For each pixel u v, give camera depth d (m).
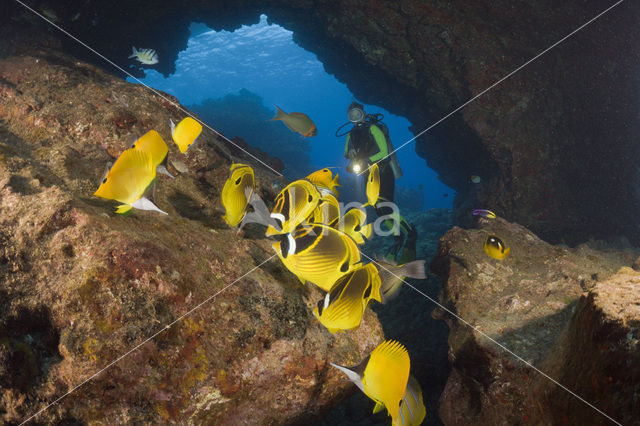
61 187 2.75
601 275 3.32
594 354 1.72
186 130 2.57
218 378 2.24
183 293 2.30
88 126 3.66
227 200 2.30
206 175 3.88
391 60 8.77
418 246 9.95
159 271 2.25
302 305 2.75
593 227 8.48
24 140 3.41
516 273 3.61
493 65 8.15
